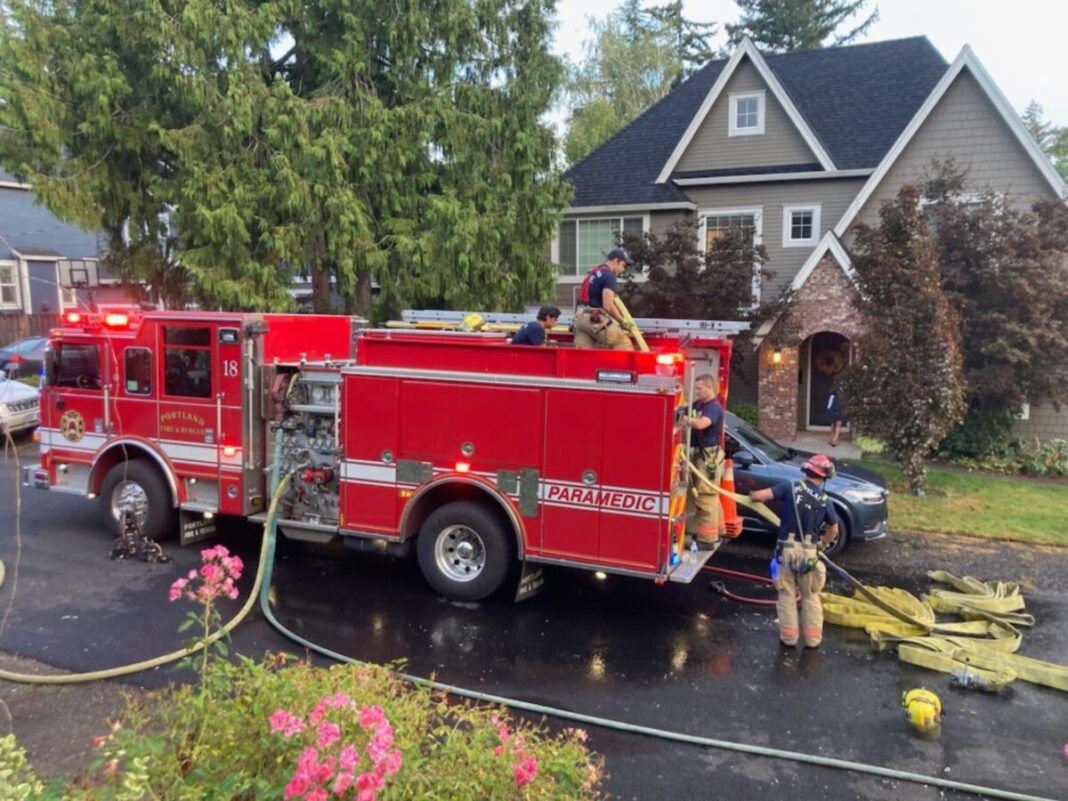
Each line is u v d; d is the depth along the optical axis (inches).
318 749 103.7
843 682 229.1
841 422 668.7
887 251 457.4
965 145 656.4
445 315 410.0
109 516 350.9
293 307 494.3
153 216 525.7
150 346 333.1
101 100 446.0
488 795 114.3
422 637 255.6
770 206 762.8
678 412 255.9
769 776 178.5
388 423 287.6
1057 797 172.1
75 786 123.8
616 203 777.6
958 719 207.9
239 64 463.5
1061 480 531.2
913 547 372.5
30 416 592.1
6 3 434.9
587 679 227.6
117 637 246.7
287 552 348.5
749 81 770.8
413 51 519.5
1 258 1077.1
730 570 335.0
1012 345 530.0
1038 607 296.4
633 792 170.4
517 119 561.0
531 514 268.4
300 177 479.8
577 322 290.7
